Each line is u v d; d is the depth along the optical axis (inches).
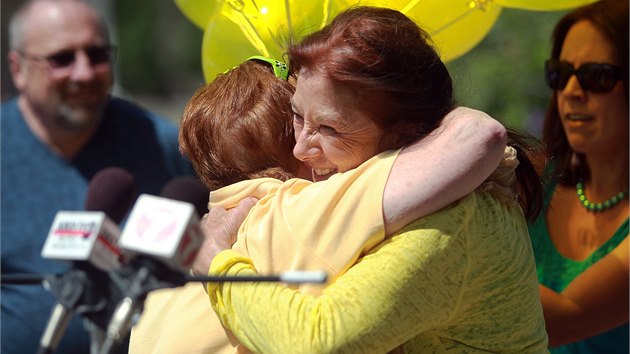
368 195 235.8
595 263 345.1
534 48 697.6
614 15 358.3
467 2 309.3
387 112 239.9
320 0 298.5
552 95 378.0
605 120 359.3
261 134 269.0
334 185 240.4
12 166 435.8
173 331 255.8
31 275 210.5
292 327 228.2
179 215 195.8
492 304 241.3
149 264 197.8
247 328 236.2
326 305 228.8
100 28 447.5
